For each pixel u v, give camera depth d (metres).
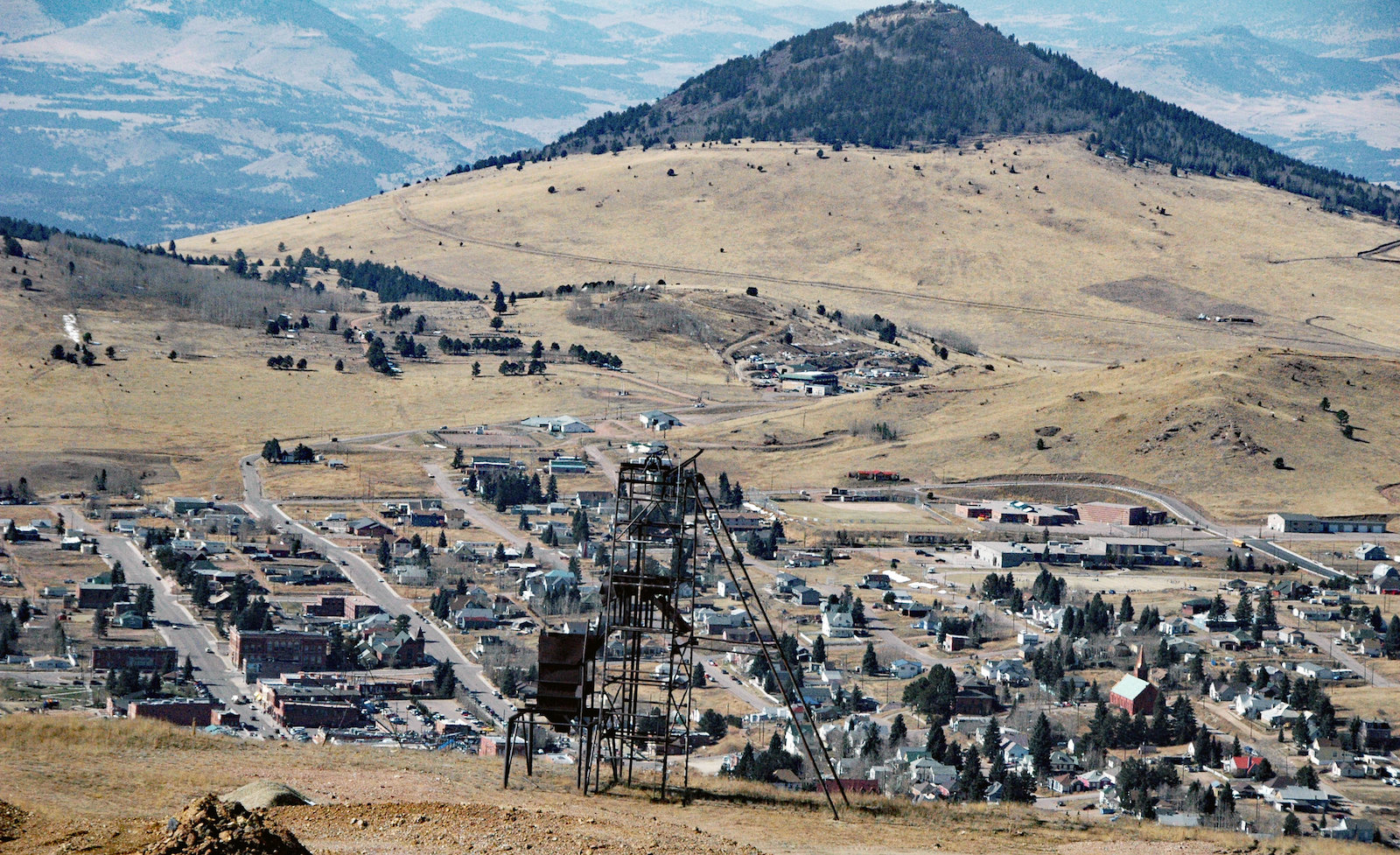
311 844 70.75
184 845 59.28
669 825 83.94
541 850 71.88
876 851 85.44
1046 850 89.50
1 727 97.56
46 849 65.75
